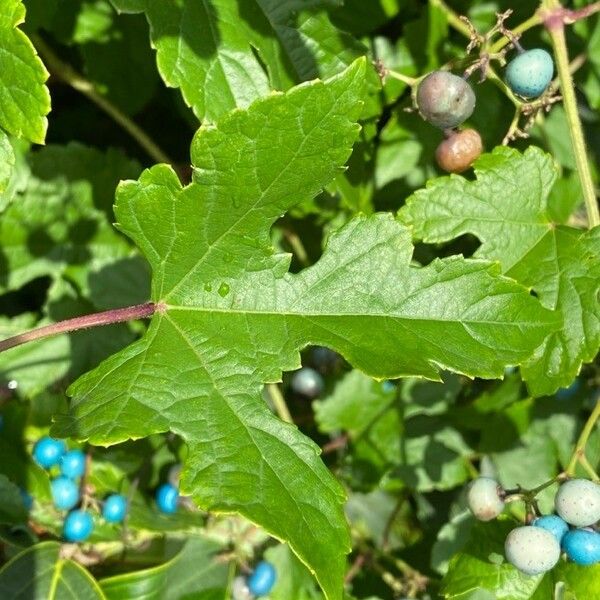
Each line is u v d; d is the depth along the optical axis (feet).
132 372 0.46
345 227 0.48
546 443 0.74
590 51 0.70
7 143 0.45
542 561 0.51
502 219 0.56
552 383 0.52
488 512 0.56
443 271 0.47
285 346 0.47
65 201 0.71
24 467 0.65
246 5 0.56
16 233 0.70
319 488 0.43
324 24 0.57
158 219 0.46
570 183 0.72
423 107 0.56
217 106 0.54
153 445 0.69
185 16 0.54
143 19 0.71
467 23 0.57
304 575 0.71
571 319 0.53
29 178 0.70
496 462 0.75
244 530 0.69
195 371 0.46
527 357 0.46
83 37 0.70
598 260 0.54
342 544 0.42
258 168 0.45
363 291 0.47
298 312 0.47
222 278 0.48
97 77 0.71
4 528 0.64
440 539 0.73
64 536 0.64
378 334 0.47
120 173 0.73
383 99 0.67
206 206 0.46
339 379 0.76
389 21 0.71
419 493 0.80
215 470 0.43
